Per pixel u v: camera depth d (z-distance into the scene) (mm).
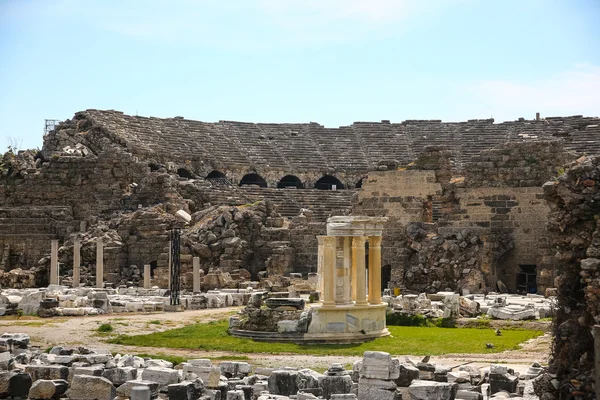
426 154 73000
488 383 29141
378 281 43719
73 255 75625
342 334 41438
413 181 72500
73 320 50531
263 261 76625
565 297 22188
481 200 69562
